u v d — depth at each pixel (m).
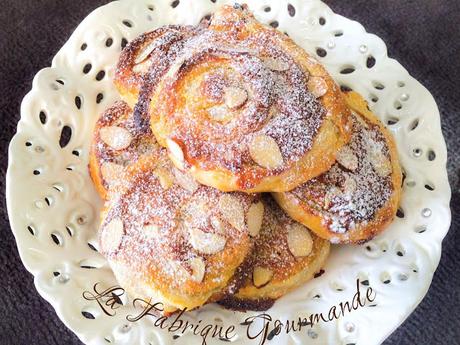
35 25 0.30
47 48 0.30
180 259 0.20
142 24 0.26
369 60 0.27
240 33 0.22
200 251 0.20
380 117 0.25
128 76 0.23
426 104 0.25
